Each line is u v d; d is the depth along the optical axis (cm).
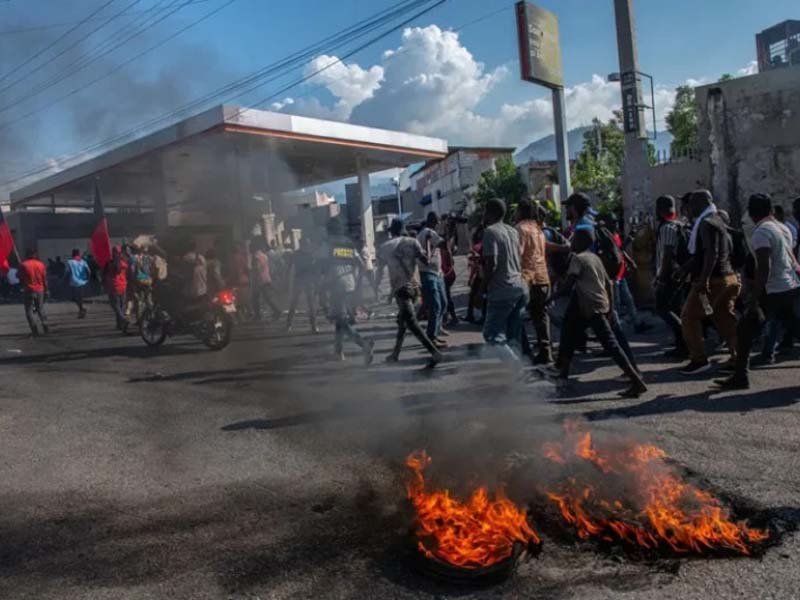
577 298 557
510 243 602
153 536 338
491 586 275
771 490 354
